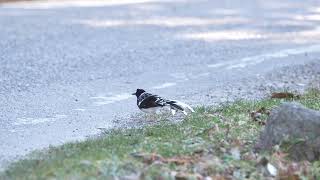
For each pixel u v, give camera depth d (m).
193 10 41.75
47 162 12.33
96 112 18.53
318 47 29.91
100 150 13.15
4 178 11.77
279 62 26.50
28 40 30.78
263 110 16.75
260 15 39.72
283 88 21.58
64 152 13.12
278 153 13.24
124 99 20.28
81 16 38.75
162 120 16.66
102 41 30.72
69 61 26.28
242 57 27.48
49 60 26.42
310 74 24.23
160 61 26.55
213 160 12.97
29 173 11.88
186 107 17.11
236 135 14.61
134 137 14.47
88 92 21.22
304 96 19.25
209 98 20.25
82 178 11.51
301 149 13.36
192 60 26.80
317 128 13.38
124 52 28.22
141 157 12.83
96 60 26.56
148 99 16.55
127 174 11.97
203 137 14.51
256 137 14.44
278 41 31.23
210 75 24.08
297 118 13.48
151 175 12.02
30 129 16.53
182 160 12.83
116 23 36.16
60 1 46.12
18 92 21.06
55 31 33.34
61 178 11.47
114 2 45.62
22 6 43.16
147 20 37.31
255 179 12.66
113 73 24.28
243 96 20.41
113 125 16.89
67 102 19.78
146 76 23.86
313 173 12.94
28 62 25.94
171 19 37.78
